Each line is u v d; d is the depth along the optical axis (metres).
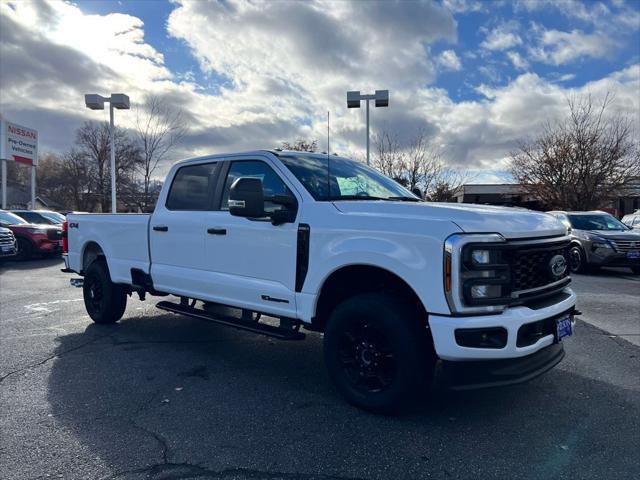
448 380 3.24
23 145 28.53
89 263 6.75
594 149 24.81
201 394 4.04
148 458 2.98
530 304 3.43
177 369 4.69
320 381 4.36
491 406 3.76
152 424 3.46
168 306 5.31
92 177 50.50
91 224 6.46
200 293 4.87
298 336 4.04
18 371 4.61
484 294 3.14
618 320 6.73
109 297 6.30
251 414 3.63
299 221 4.00
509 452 3.05
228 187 4.77
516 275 3.32
